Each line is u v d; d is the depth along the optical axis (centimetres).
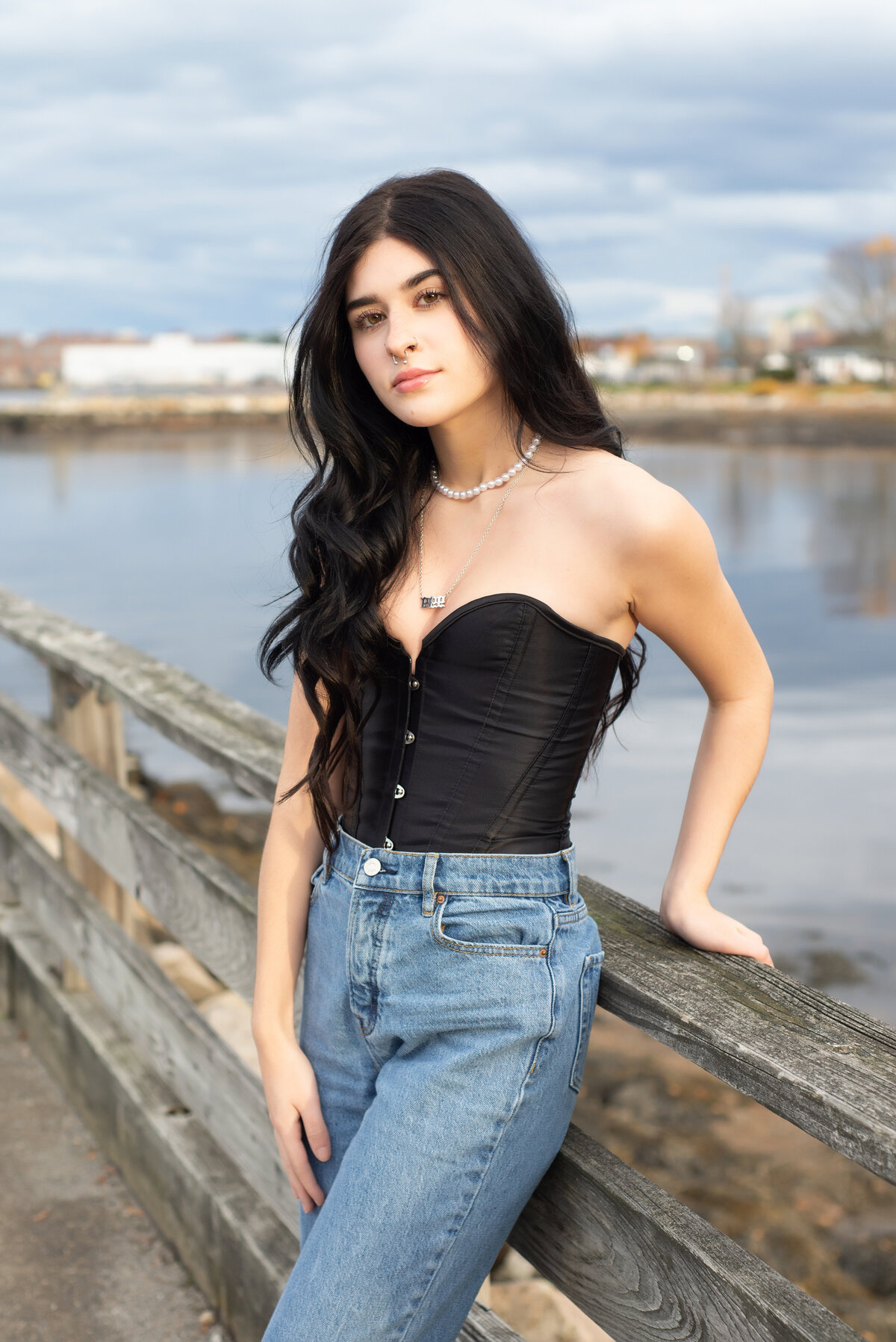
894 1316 290
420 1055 124
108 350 14562
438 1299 124
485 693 121
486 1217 123
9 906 342
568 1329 234
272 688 1234
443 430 133
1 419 10300
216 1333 213
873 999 553
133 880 248
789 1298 105
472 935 120
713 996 117
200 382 14612
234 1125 211
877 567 2378
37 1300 222
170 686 238
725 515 3541
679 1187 347
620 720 1070
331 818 137
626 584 121
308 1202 139
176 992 238
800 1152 366
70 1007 284
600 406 134
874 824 818
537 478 128
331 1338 120
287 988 144
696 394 10225
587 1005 124
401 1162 120
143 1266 231
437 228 125
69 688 281
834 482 4878
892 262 10038
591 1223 128
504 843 122
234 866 680
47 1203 250
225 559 2381
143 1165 245
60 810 288
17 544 2773
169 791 806
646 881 693
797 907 668
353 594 132
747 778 133
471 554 129
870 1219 331
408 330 126
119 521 3328
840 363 10394
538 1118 123
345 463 140
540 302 127
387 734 129
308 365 142
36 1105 288
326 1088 136
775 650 1501
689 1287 114
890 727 1098
